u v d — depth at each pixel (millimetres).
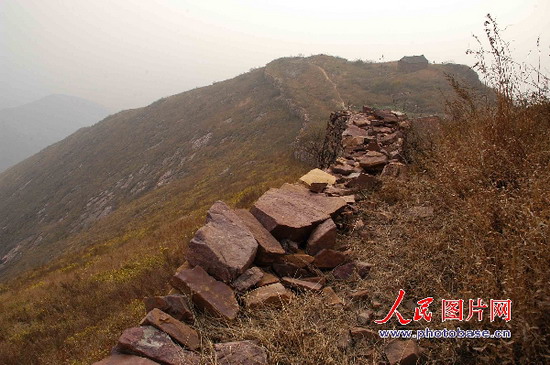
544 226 2674
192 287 3225
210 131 68938
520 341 2316
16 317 10492
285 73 79938
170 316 2984
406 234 4195
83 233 46156
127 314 6973
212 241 3621
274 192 4969
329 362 2652
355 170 6664
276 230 4219
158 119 90625
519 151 4312
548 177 3484
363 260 3971
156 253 11742
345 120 13391
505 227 3223
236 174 39000
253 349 2719
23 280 20859
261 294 3352
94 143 95500
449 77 6328
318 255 3945
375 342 2850
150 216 34906
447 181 4391
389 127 9812
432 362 2547
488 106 5430
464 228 3447
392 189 5387
